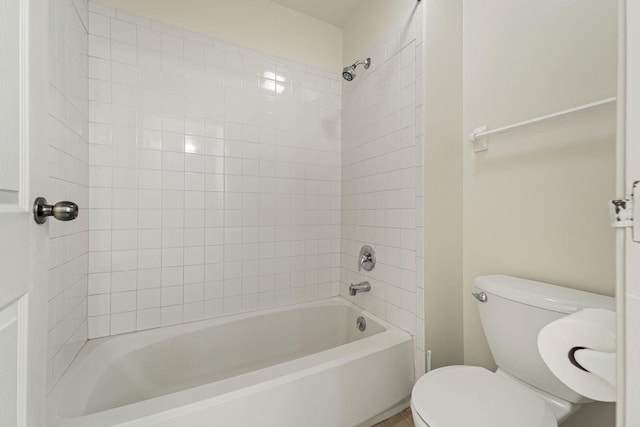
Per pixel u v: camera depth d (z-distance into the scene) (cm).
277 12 181
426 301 132
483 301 109
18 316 49
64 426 78
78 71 117
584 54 98
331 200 200
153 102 146
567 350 59
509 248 122
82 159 122
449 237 138
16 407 48
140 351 133
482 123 133
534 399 86
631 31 34
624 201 35
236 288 168
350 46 192
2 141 44
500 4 126
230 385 96
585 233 98
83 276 125
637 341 33
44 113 60
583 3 98
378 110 165
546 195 109
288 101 185
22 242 50
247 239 172
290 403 100
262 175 176
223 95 164
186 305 154
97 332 133
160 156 147
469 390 91
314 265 194
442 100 137
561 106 104
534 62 112
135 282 142
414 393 90
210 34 160
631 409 34
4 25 45
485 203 132
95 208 133
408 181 141
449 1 140
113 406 115
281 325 174
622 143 35
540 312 89
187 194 154
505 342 100
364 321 168
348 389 114
